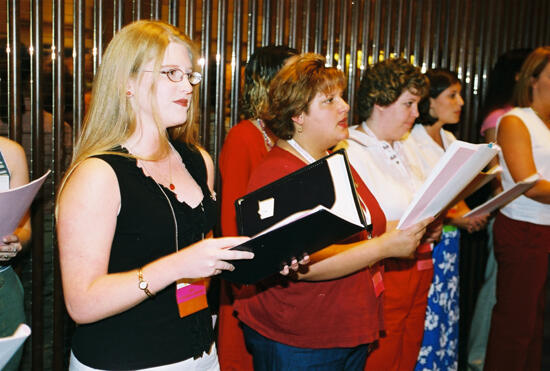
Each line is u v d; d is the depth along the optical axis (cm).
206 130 284
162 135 143
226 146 233
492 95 319
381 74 231
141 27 140
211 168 174
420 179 252
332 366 188
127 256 137
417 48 345
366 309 190
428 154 273
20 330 106
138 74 138
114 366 136
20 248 177
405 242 191
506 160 288
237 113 291
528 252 288
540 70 285
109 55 140
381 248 187
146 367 138
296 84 186
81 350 140
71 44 248
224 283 244
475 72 371
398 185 235
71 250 129
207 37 278
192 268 128
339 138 191
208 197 161
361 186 210
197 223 149
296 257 146
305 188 167
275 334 188
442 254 278
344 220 135
